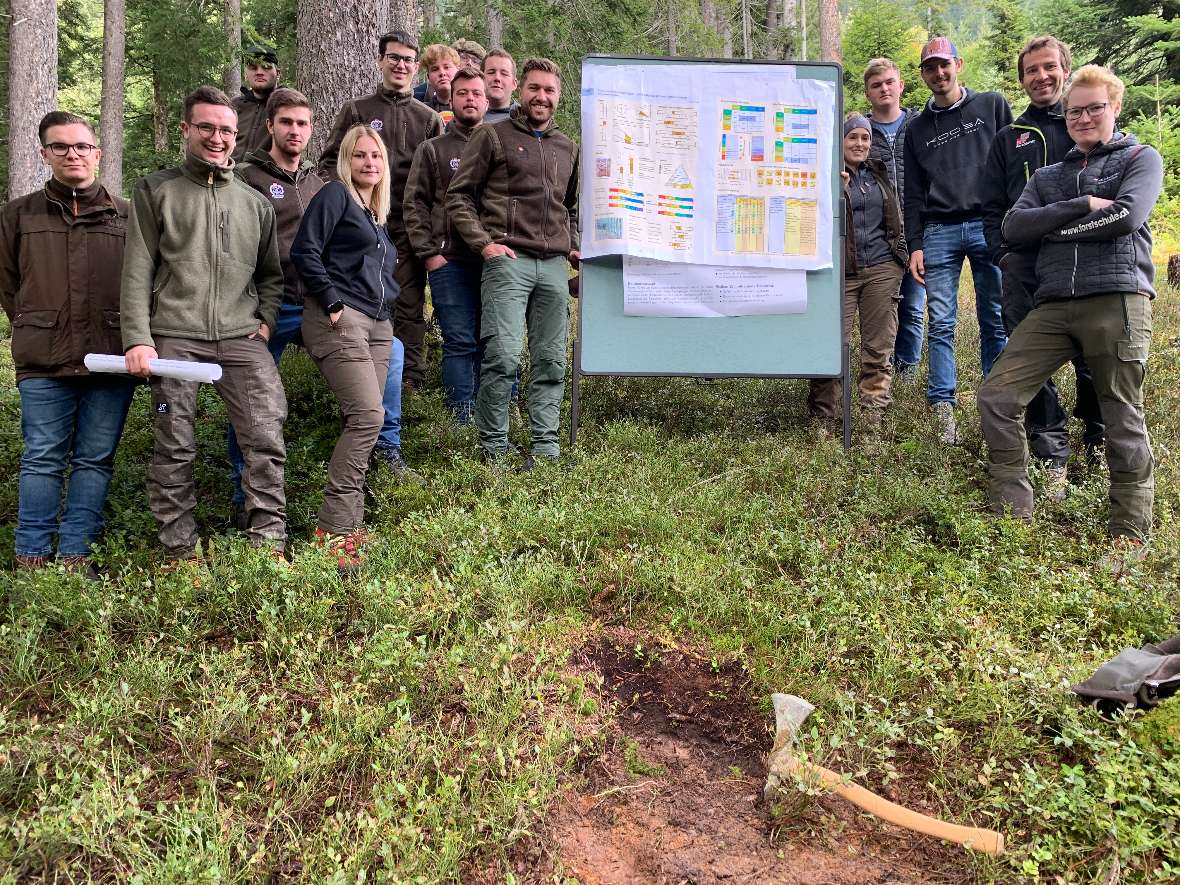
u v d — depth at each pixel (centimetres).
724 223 603
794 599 390
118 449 540
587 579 408
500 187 552
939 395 623
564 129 1505
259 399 427
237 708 302
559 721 313
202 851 238
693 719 324
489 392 553
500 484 503
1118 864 249
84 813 252
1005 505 476
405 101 645
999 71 2117
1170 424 610
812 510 492
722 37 2473
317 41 764
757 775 299
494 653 334
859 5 2556
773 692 331
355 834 259
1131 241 457
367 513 494
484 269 561
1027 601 399
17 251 411
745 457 573
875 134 719
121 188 1964
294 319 508
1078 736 289
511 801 262
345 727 299
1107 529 483
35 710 320
